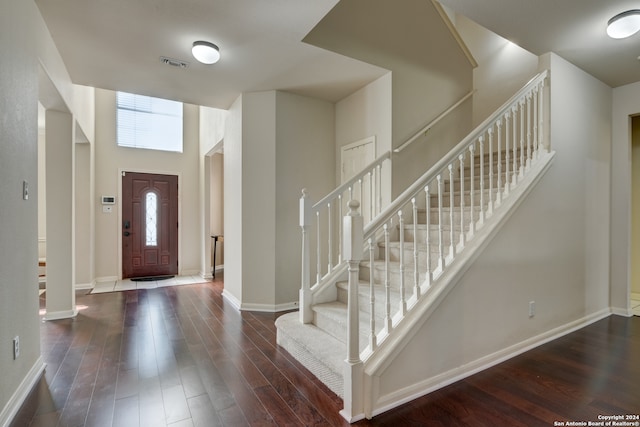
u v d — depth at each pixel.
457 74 4.13
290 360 2.58
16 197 1.97
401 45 3.60
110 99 5.92
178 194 6.46
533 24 2.60
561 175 3.13
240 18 2.55
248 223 4.03
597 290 3.61
